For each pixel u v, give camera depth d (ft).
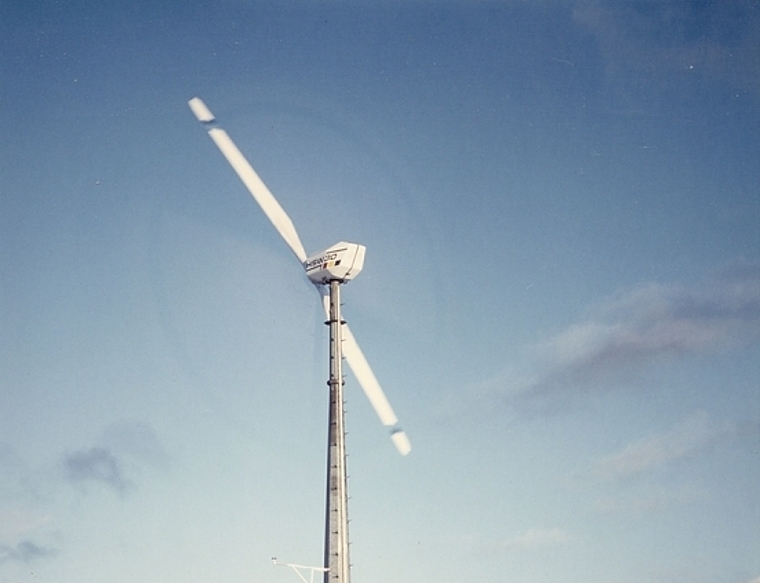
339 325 256.93
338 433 249.34
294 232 260.21
